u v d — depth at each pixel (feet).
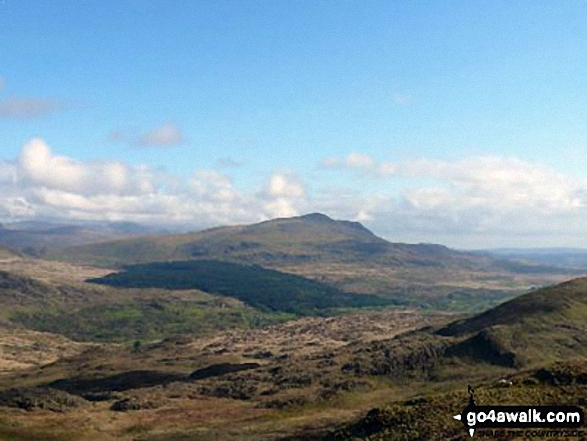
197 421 381.81
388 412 238.89
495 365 466.70
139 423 378.12
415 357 497.46
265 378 513.45
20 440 332.19
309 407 406.21
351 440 233.14
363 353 555.69
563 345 495.00
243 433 313.73
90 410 416.67
